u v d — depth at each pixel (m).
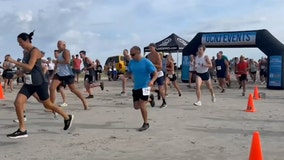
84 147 6.39
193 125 8.52
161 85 11.45
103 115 9.96
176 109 11.18
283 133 7.67
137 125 8.47
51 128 8.06
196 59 12.41
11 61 6.49
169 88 20.31
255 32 22.42
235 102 13.30
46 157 5.75
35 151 6.12
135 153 6.00
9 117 9.72
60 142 6.76
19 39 6.77
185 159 5.64
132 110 10.96
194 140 6.96
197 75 12.46
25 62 6.81
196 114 10.20
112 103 12.80
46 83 7.06
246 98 14.91
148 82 7.82
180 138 7.12
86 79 14.45
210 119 9.38
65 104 11.95
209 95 16.16
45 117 9.59
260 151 4.91
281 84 20.83
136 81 7.84
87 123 8.70
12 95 16.39
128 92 17.50
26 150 6.19
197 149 6.27
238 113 10.50
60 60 9.98
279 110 11.26
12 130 7.91
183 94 16.48
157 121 8.98
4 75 18.53
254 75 27.67
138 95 7.84
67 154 5.93
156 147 6.39
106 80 32.03
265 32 22.12
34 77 6.83
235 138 7.17
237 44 23.14
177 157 5.76
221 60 17.80
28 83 6.84
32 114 10.14
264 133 7.67
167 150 6.20
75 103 12.82
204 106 12.00
